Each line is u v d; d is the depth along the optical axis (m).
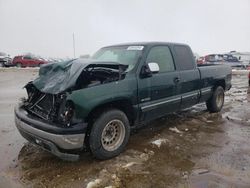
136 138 4.66
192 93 5.44
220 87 6.55
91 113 3.59
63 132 3.25
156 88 4.43
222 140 4.56
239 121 5.73
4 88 11.68
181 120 5.84
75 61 3.89
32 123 3.50
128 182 3.14
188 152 4.04
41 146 3.59
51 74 3.95
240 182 3.12
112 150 3.80
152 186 3.06
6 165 3.62
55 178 3.27
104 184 3.10
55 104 3.44
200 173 3.36
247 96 9.33
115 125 3.86
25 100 4.28
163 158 3.82
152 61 4.50
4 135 4.83
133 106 4.08
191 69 5.41
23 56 31.17
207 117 6.11
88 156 3.90
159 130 5.12
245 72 21.66
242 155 3.92
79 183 3.15
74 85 3.40
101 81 3.74
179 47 5.25
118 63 3.96
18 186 3.10
